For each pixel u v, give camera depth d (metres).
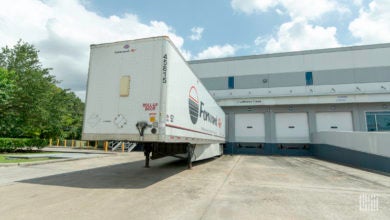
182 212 3.87
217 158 16.80
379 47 21.52
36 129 18.98
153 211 3.90
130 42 6.55
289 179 7.49
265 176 8.09
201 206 4.25
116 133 6.19
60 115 18.67
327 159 16.64
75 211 3.84
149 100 6.07
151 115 5.98
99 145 31.19
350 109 20.95
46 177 7.14
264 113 23.05
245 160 15.23
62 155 14.70
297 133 21.94
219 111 16.05
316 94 21.55
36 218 3.48
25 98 16.91
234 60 25.03
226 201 4.62
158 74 6.12
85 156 14.42
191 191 5.48
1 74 15.08
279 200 4.77
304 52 23.20
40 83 17.22
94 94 6.57
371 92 20.45
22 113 17.25
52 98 18.28
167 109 6.02
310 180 7.33
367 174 8.87
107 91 6.47
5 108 16.84
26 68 17.75
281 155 21.47
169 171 8.75
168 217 3.61
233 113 23.89
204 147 11.80
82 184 6.11
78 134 41.41
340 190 5.84
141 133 5.94
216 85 25.08
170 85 6.29
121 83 6.37
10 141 16.05
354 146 12.42
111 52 6.66
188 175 7.91
